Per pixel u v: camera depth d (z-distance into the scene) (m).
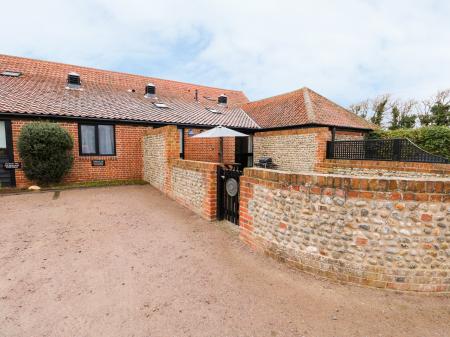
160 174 8.98
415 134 13.11
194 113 14.30
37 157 8.62
